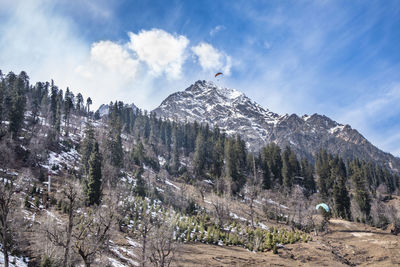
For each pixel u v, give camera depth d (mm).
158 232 33656
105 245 34031
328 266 41719
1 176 55531
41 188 58344
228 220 66562
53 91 130875
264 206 81312
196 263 37375
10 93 102125
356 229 70500
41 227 30000
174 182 100000
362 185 90312
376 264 45062
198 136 133750
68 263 27906
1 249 29844
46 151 78875
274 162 121000
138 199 62531
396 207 88688
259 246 50281
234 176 101750
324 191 104438
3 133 73750
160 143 144875
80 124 139250
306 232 69062
